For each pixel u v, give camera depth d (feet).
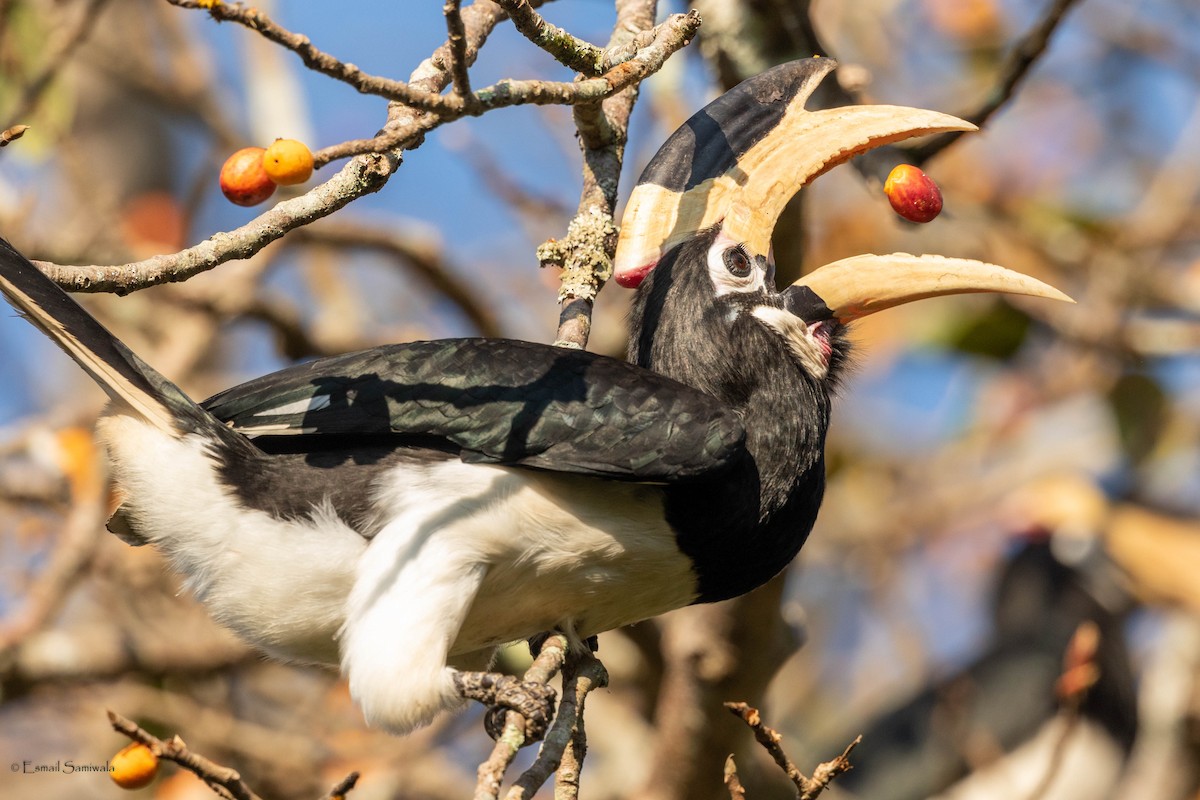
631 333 24.99
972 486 55.31
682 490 22.71
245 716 40.73
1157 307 46.78
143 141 47.37
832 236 48.75
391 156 20.13
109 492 33.96
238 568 22.38
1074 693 33.35
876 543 52.90
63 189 44.21
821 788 20.59
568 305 24.43
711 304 24.29
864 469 53.78
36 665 34.22
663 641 38.93
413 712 20.94
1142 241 46.65
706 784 34.71
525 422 22.16
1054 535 58.39
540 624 23.38
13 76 33.50
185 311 38.50
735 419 22.65
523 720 20.17
